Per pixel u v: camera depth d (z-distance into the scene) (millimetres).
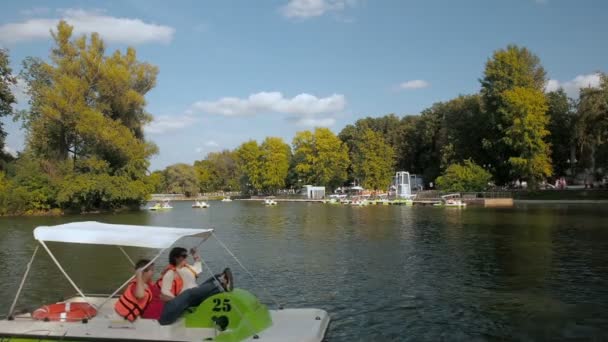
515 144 75062
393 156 106500
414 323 12492
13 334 9250
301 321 10016
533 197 74438
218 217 55781
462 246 26094
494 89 80375
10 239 31281
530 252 23516
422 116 120438
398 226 39156
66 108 56438
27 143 60188
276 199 114250
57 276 18328
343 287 16516
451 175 78938
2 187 56750
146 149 67000
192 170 143250
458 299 14797
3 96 56812
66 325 9430
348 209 69375
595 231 32062
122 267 20047
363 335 11609
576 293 15367
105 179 60938
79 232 10258
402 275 18438
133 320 9328
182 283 10250
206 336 9039
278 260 22172
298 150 115438
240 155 125812
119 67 62156
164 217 56125
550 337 11375
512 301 14500
